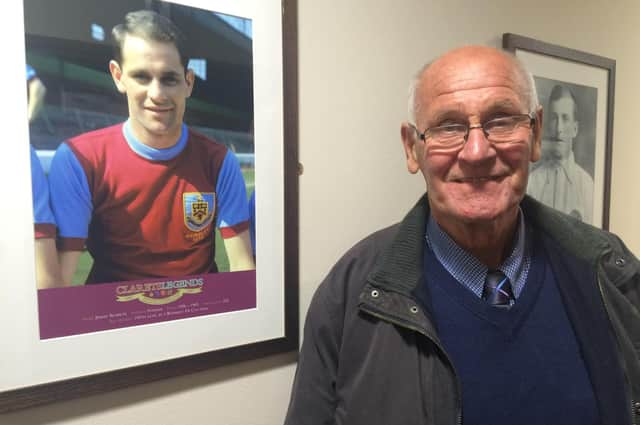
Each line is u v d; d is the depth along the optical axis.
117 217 0.66
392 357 0.66
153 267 0.69
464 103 0.61
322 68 0.85
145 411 0.71
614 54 1.36
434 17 1.00
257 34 0.76
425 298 0.66
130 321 0.68
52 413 0.64
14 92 0.58
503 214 0.64
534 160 0.68
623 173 1.41
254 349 0.79
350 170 0.90
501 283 0.71
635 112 1.44
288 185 0.80
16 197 0.59
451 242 0.72
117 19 0.64
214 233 0.74
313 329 0.75
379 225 0.95
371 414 0.65
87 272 0.64
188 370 0.72
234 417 0.79
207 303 0.74
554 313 0.70
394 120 0.96
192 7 0.70
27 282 0.60
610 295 0.70
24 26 0.58
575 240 0.71
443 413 0.63
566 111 1.20
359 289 0.72
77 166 0.63
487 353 0.66
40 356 0.61
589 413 0.66
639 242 1.48
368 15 0.90
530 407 0.65
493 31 1.09
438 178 0.65
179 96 0.70
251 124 0.77
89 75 0.63
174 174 0.70
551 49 1.15
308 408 0.73
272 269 0.80
